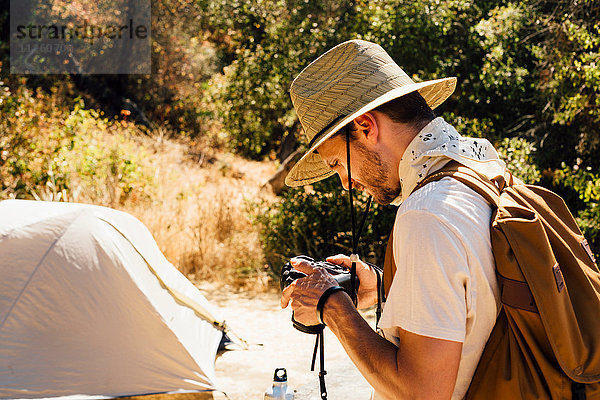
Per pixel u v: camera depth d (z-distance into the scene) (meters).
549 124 6.41
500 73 6.32
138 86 14.41
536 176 5.70
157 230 6.11
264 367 3.61
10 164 6.82
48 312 2.80
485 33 6.42
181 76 14.61
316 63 1.19
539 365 0.93
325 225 6.09
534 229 0.93
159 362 2.90
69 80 12.97
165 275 3.59
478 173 1.03
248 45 8.69
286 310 4.93
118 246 3.14
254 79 8.24
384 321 0.96
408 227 0.95
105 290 2.93
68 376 2.71
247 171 11.68
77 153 7.56
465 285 0.92
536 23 6.40
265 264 6.05
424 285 0.90
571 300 0.99
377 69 1.11
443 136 1.06
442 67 6.42
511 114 6.87
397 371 0.92
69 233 2.99
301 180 1.37
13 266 2.83
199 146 12.91
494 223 0.95
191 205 7.61
